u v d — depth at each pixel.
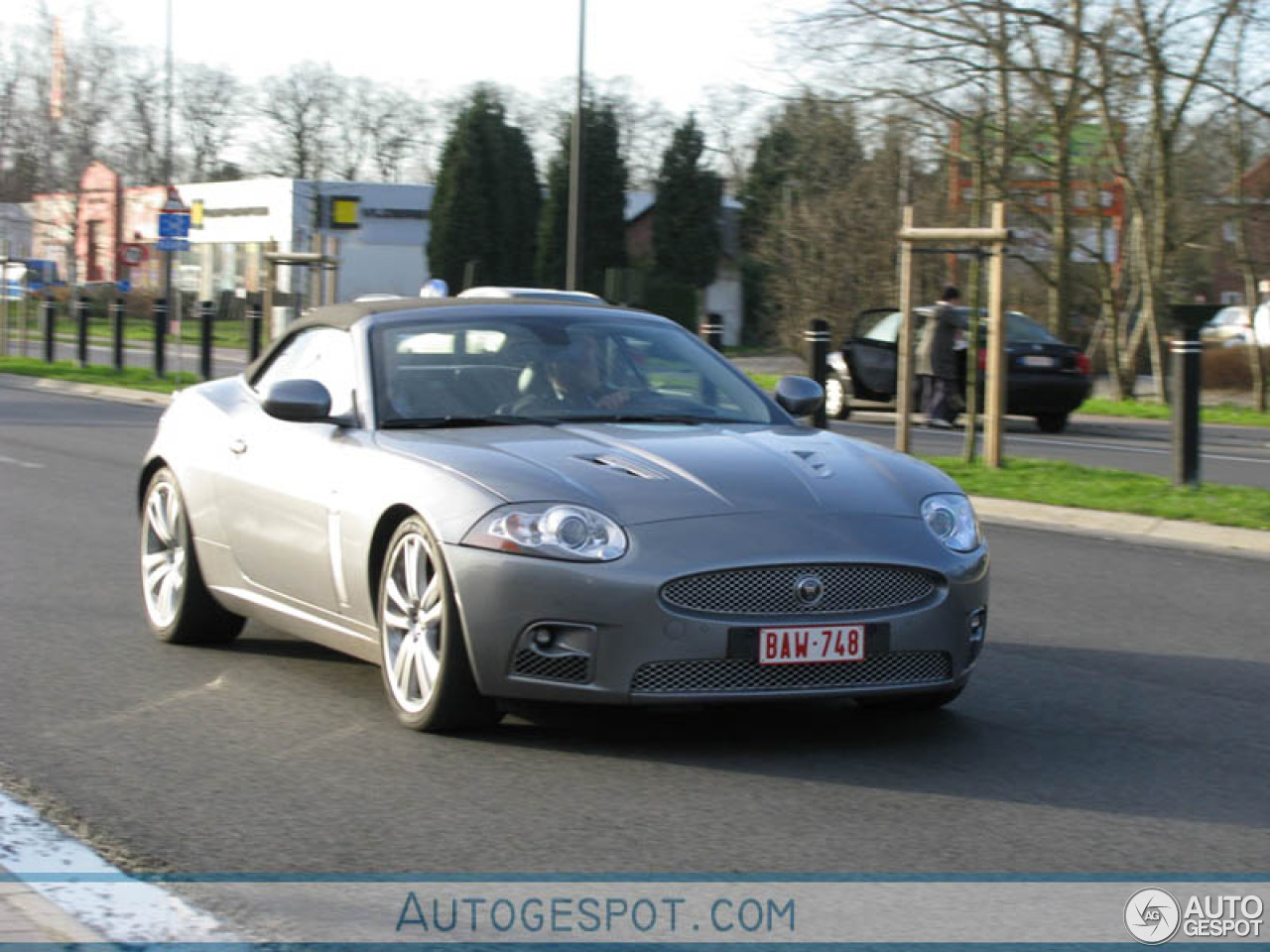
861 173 36.94
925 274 36.50
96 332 55.53
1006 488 14.02
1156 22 28.58
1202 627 8.55
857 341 24.75
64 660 7.33
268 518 6.82
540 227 62.34
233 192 63.81
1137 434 23.59
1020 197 31.61
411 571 5.92
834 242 37.09
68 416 22.56
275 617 6.98
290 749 5.79
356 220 23.61
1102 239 31.98
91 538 11.16
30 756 5.70
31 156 59.03
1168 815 5.09
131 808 5.06
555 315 7.21
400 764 5.59
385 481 6.05
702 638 5.40
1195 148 30.86
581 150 29.41
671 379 6.99
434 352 6.81
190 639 7.67
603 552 5.44
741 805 5.13
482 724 5.92
